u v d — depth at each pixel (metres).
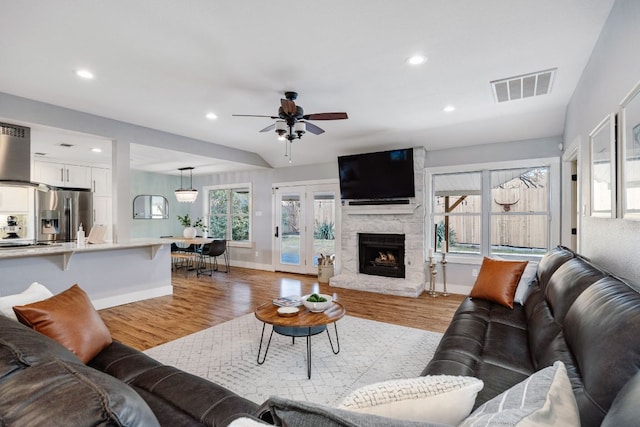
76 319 1.76
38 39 2.32
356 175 5.61
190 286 5.58
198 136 5.20
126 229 4.38
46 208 5.68
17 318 1.64
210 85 3.13
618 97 1.95
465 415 0.80
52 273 3.79
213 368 2.61
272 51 2.50
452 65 2.73
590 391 0.99
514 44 2.40
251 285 5.67
